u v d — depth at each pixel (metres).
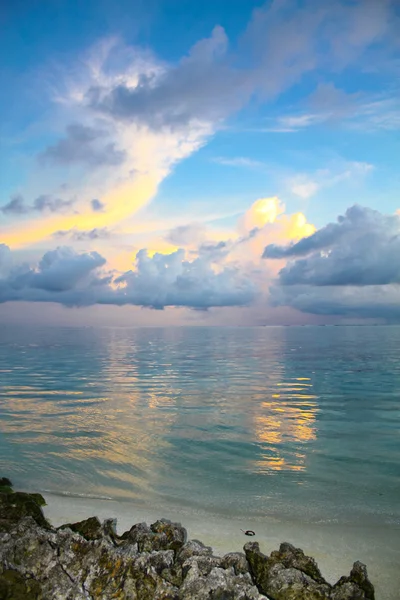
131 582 6.47
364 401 22.44
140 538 7.75
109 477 11.80
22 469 12.41
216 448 14.29
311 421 18.05
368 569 7.31
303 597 6.23
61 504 9.98
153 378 31.78
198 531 8.66
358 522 9.15
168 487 11.11
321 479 11.57
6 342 74.12
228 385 28.33
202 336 106.00
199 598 6.15
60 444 14.73
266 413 19.58
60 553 7.11
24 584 6.48
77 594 6.36
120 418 18.58
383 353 51.56
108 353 54.88
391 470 12.29
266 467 12.59
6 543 7.15
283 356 49.38
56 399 23.20
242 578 6.43
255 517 9.38
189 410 20.33
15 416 18.98
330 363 41.16
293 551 7.43
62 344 70.69
